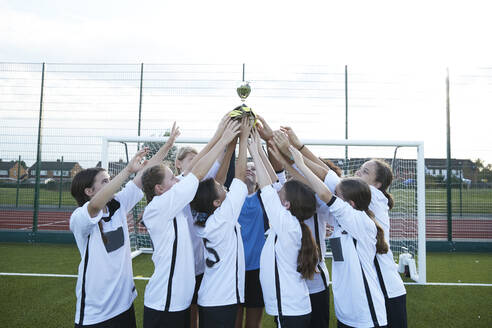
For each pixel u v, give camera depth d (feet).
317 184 6.00
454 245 20.72
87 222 5.51
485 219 21.62
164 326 5.47
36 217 22.38
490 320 9.84
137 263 17.11
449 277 14.74
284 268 5.77
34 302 11.03
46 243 22.04
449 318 9.99
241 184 6.09
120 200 6.48
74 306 10.67
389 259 6.44
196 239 6.93
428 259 18.69
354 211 5.89
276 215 5.84
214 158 5.98
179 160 9.19
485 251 20.59
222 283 5.63
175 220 5.88
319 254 6.59
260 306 7.06
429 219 21.61
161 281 5.59
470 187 21.53
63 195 24.07
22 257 17.99
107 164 16.52
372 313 5.54
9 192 22.80
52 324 9.29
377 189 7.18
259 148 6.94
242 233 7.22
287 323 5.54
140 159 5.96
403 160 17.17
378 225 6.20
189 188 5.68
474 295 12.07
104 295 5.69
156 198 5.71
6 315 9.93
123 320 5.91
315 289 6.50
